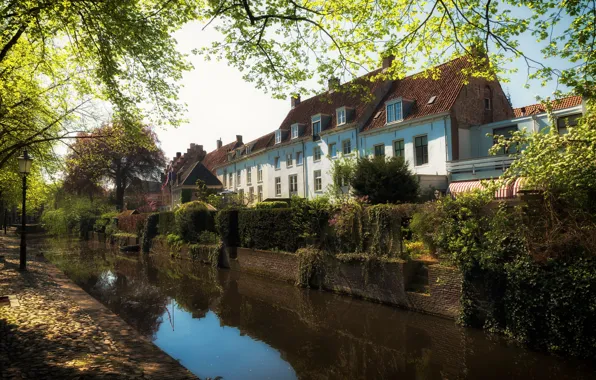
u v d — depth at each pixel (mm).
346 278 11875
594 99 6469
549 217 7059
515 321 7301
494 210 7980
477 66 7805
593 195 6617
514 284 7309
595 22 5977
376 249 11008
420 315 9398
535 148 7258
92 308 8609
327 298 11734
